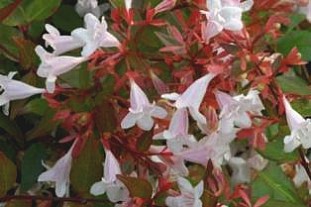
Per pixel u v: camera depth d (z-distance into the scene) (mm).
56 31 339
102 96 348
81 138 350
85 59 339
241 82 348
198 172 385
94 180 345
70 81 354
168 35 349
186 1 369
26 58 364
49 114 357
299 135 351
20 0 354
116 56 339
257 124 365
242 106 337
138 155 356
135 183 331
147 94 345
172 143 338
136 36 345
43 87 371
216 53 344
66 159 353
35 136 362
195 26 348
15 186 388
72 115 349
